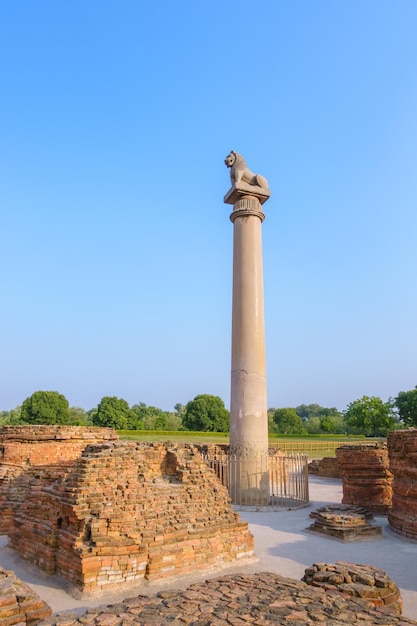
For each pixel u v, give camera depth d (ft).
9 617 17.94
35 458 48.32
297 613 18.11
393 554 34.76
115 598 24.81
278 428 235.20
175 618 17.66
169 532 28.45
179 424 237.86
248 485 58.29
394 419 194.49
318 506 57.82
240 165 68.49
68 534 27.35
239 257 66.08
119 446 31.83
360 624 17.25
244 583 22.11
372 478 55.36
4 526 41.24
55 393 186.70
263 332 64.18
